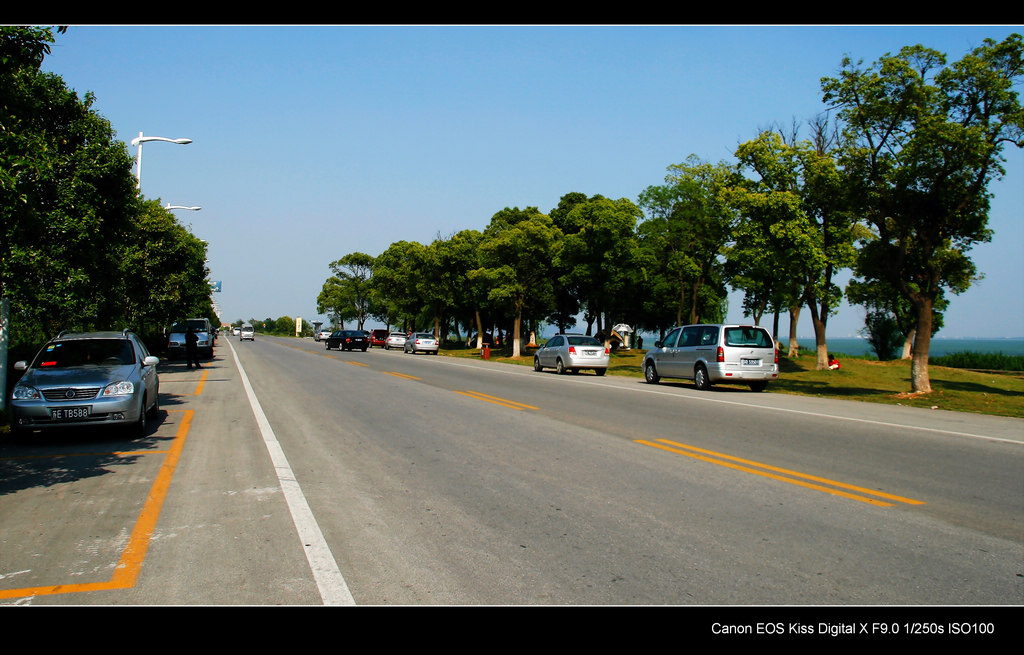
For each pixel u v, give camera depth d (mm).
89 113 13938
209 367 28953
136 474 7891
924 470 7746
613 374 29922
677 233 35812
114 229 13766
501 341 70688
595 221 40625
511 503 6426
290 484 7305
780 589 4289
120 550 5137
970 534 5336
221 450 9453
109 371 10664
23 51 8133
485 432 10828
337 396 16719
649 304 48938
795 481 7215
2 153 8586
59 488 7203
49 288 11836
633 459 8508
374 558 4918
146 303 26078
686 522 5727
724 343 18797
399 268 63219
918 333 18250
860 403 15875
